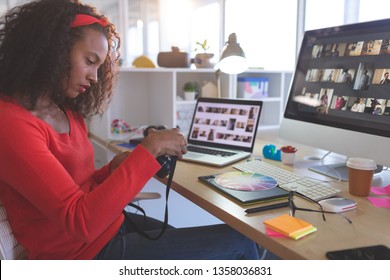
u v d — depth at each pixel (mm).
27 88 796
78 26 799
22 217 832
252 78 2279
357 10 1818
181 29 3299
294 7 2252
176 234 1016
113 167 1106
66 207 722
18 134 727
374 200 897
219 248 985
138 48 3664
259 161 1253
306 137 1306
